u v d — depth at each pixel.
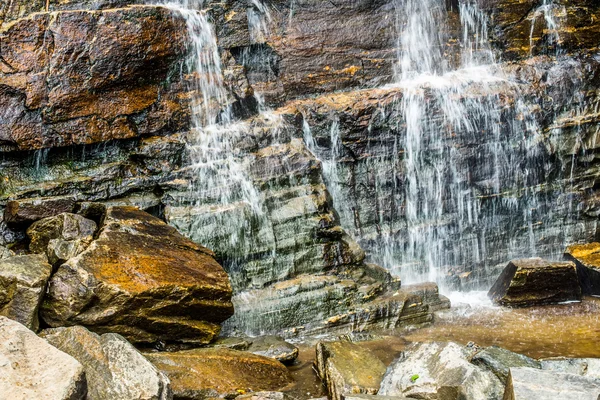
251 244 9.20
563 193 11.63
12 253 7.99
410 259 10.78
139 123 9.43
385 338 8.89
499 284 10.30
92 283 7.09
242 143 9.73
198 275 7.88
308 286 9.06
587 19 12.43
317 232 9.48
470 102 11.05
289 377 7.61
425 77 11.61
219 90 10.04
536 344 8.59
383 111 10.62
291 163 9.79
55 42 8.91
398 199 10.79
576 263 10.56
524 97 11.38
